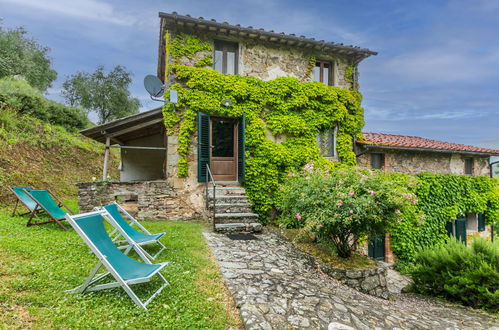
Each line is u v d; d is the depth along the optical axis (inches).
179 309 109.3
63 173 466.6
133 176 454.9
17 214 261.9
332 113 376.8
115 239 187.2
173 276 140.6
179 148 318.3
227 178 350.0
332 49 375.9
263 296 131.4
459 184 425.7
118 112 898.1
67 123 639.1
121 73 920.9
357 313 133.3
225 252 198.5
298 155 350.0
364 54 391.9
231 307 120.9
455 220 438.3
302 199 215.5
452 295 243.3
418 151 420.8
